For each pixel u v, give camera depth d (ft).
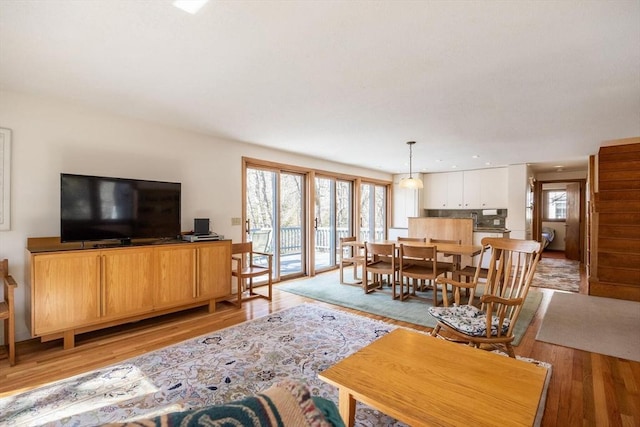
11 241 9.16
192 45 6.43
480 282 16.93
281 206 17.61
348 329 10.23
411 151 17.10
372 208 24.82
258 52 6.72
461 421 3.71
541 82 8.16
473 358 5.24
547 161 20.25
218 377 7.33
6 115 9.02
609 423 5.87
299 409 2.38
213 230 13.97
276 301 13.47
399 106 10.03
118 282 9.70
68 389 6.88
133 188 10.77
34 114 9.46
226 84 8.39
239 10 5.28
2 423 5.81
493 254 8.61
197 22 5.63
